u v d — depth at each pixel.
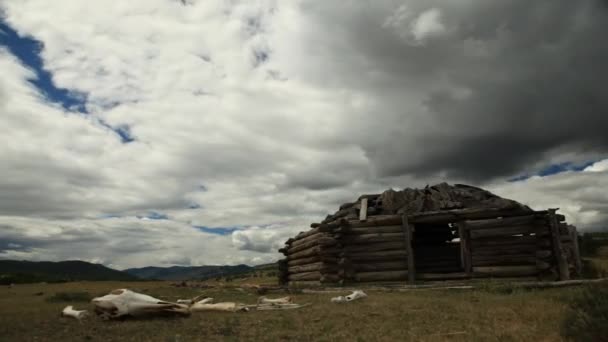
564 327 6.25
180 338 6.97
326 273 18.84
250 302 13.81
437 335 6.75
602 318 5.71
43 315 10.27
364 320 8.53
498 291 12.98
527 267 16.83
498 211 17.73
